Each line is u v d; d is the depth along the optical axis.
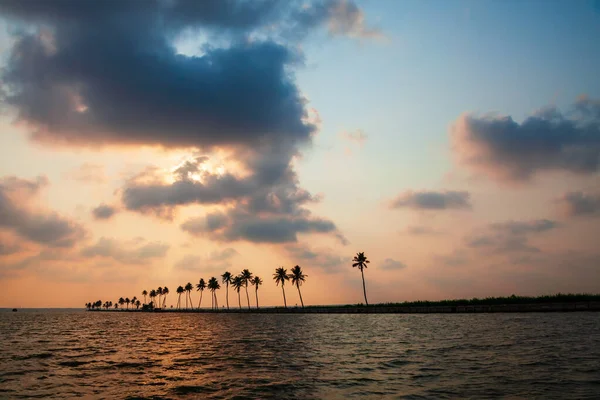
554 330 48.28
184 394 20.45
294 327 77.50
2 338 61.00
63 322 129.00
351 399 18.58
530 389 19.20
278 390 20.86
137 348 44.12
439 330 56.19
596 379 21.03
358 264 143.38
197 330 77.75
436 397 18.33
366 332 58.94
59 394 20.84
